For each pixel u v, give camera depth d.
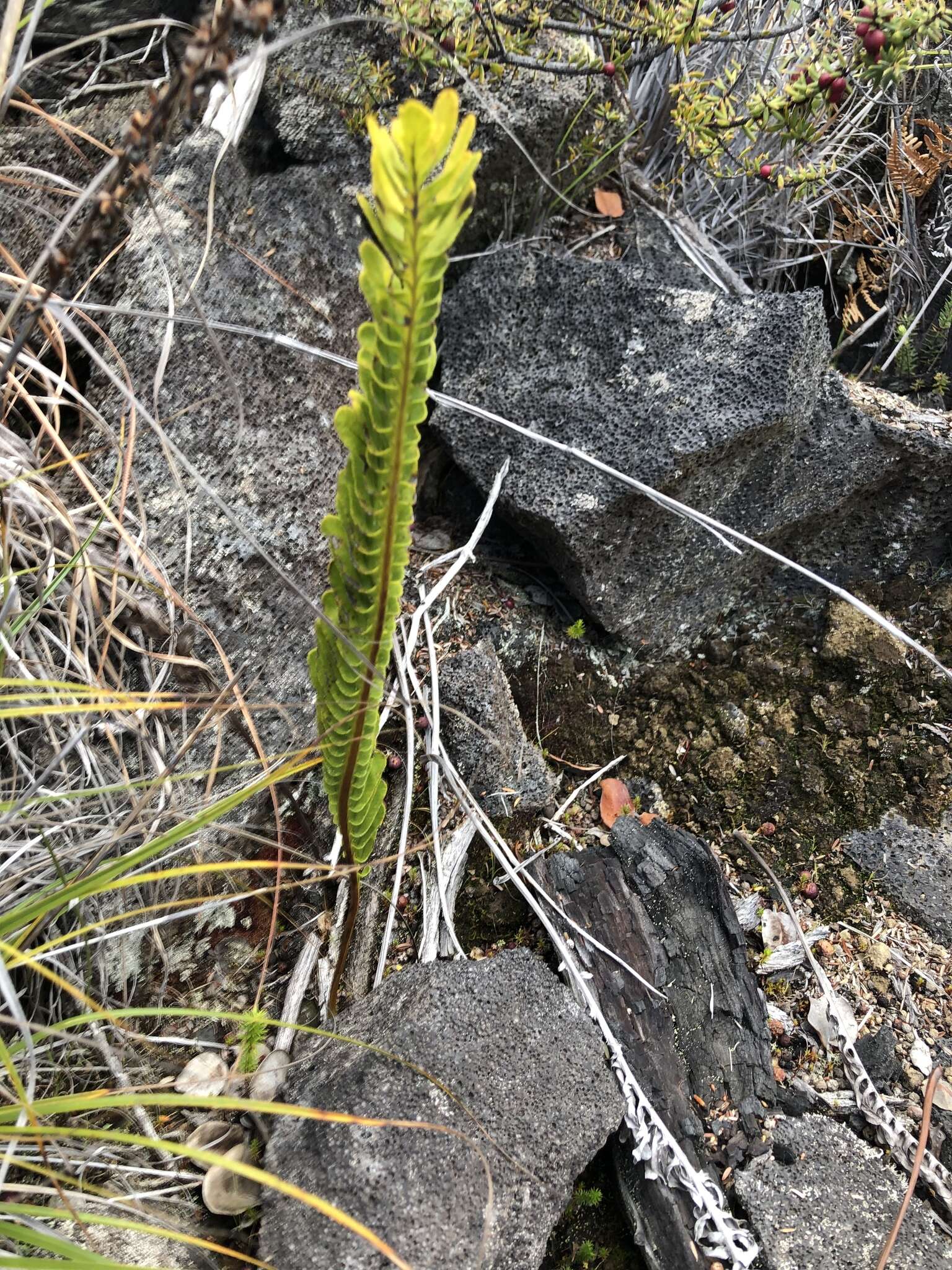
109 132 0.50
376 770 0.39
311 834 0.45
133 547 0.40
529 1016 0.41
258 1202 0.37
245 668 0.44
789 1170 0.41
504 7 0.49
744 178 0.63
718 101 0.51
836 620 0.56
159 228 0.46
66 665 0.41
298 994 0.43
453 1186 0.36
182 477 0.44
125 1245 0.36
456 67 0.46
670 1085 0.42
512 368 0.54
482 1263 0.35
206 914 0.43
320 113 0.53
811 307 0.51
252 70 0.51
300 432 0.47
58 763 0.38
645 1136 0.40
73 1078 0.40
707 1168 0.41
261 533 0.45
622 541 0.51
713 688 0.55
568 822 0.50
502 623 0.54
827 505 0.55
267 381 0.47
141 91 0.53
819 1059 0.45
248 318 0.47
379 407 0.27
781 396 0.50
